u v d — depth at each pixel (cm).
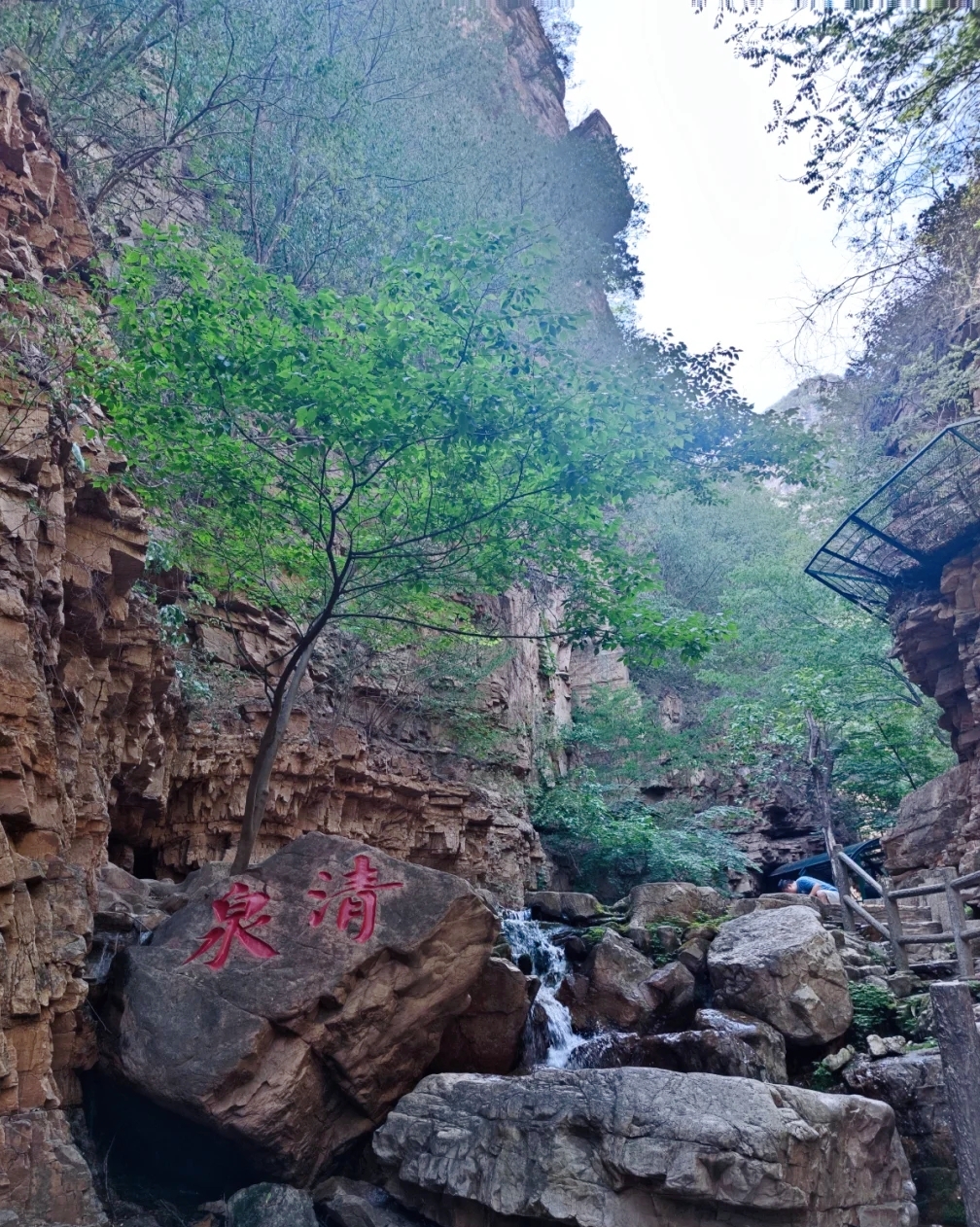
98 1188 664
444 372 822
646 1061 913
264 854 1244
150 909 855
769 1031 902
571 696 2359
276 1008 698
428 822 1489
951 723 1399
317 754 1309
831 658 1867
